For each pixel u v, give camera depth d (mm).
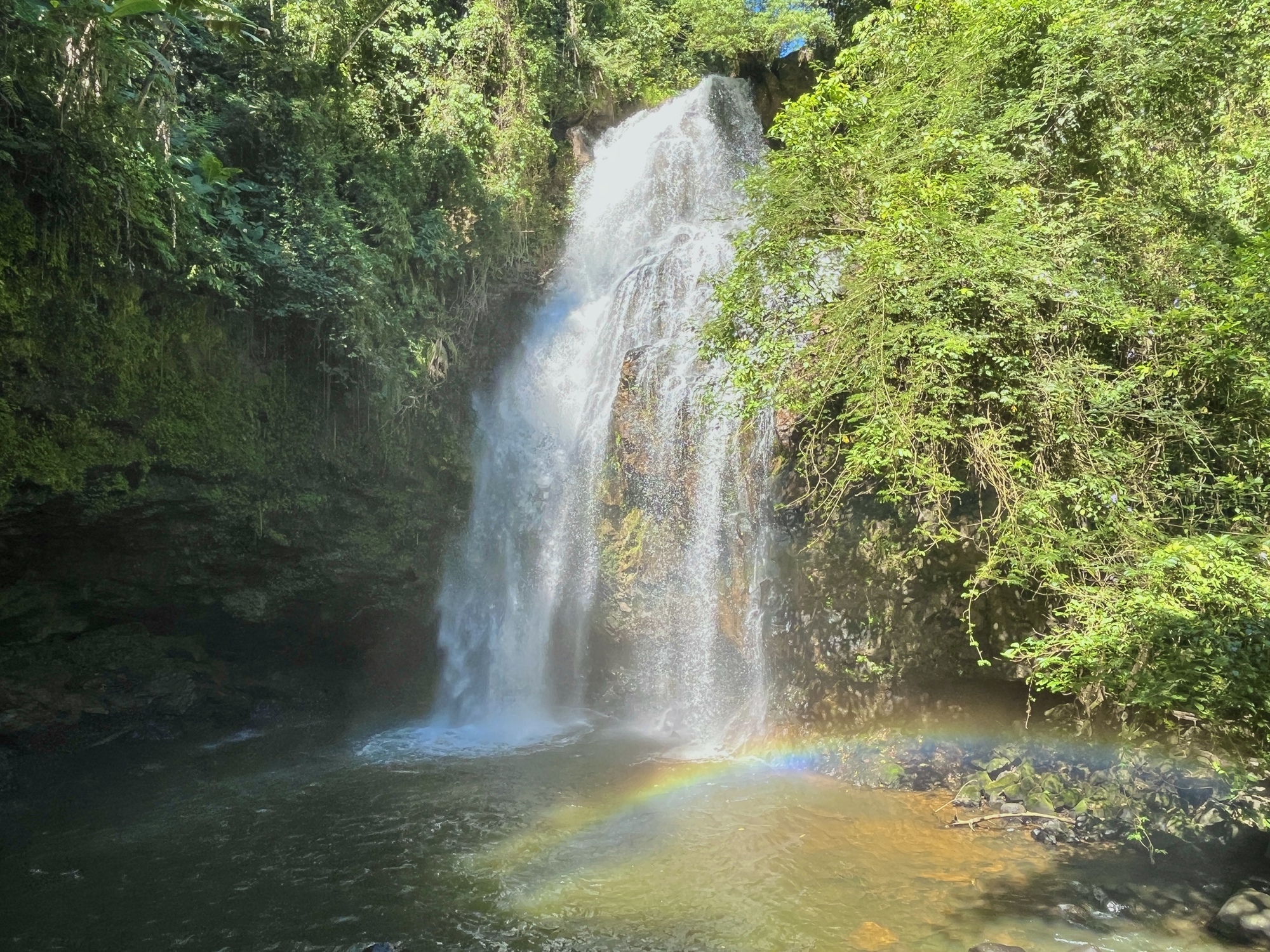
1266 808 5414
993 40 6867
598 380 12055
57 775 8305
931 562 7367
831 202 6477
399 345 9688
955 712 7699
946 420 5645
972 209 6082
